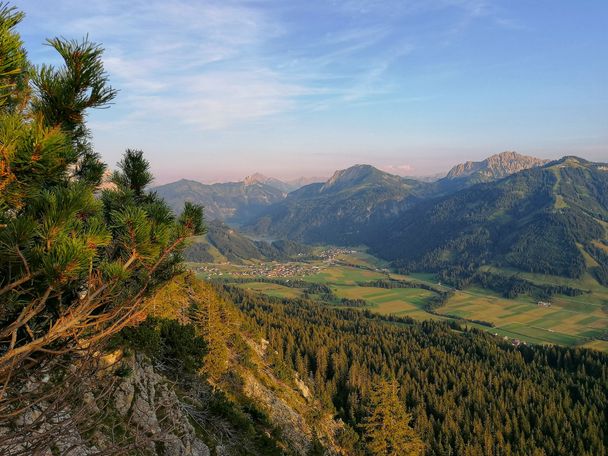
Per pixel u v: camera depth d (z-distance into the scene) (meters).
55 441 6.53
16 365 5.81
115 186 9.91
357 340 139.75
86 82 4.82
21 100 5.18
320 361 105.19
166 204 7.94
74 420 6.53
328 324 167.62
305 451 40.03
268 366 69.19
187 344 23.75
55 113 4.98
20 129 4.08
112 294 6.38
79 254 4.72
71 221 5.17
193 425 19.31
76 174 8.55
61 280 4.77
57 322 5.39
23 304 5.50
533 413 88.62
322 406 73.19
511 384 105.88
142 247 6.42
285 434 39.19
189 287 56.69
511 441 81.12
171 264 7.89
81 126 5.95
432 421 85.19
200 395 22.70
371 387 87.31
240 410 29.08
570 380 108.06
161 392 18.00
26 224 4.52
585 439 79.06
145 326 19.62
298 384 72.38
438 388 102.81
